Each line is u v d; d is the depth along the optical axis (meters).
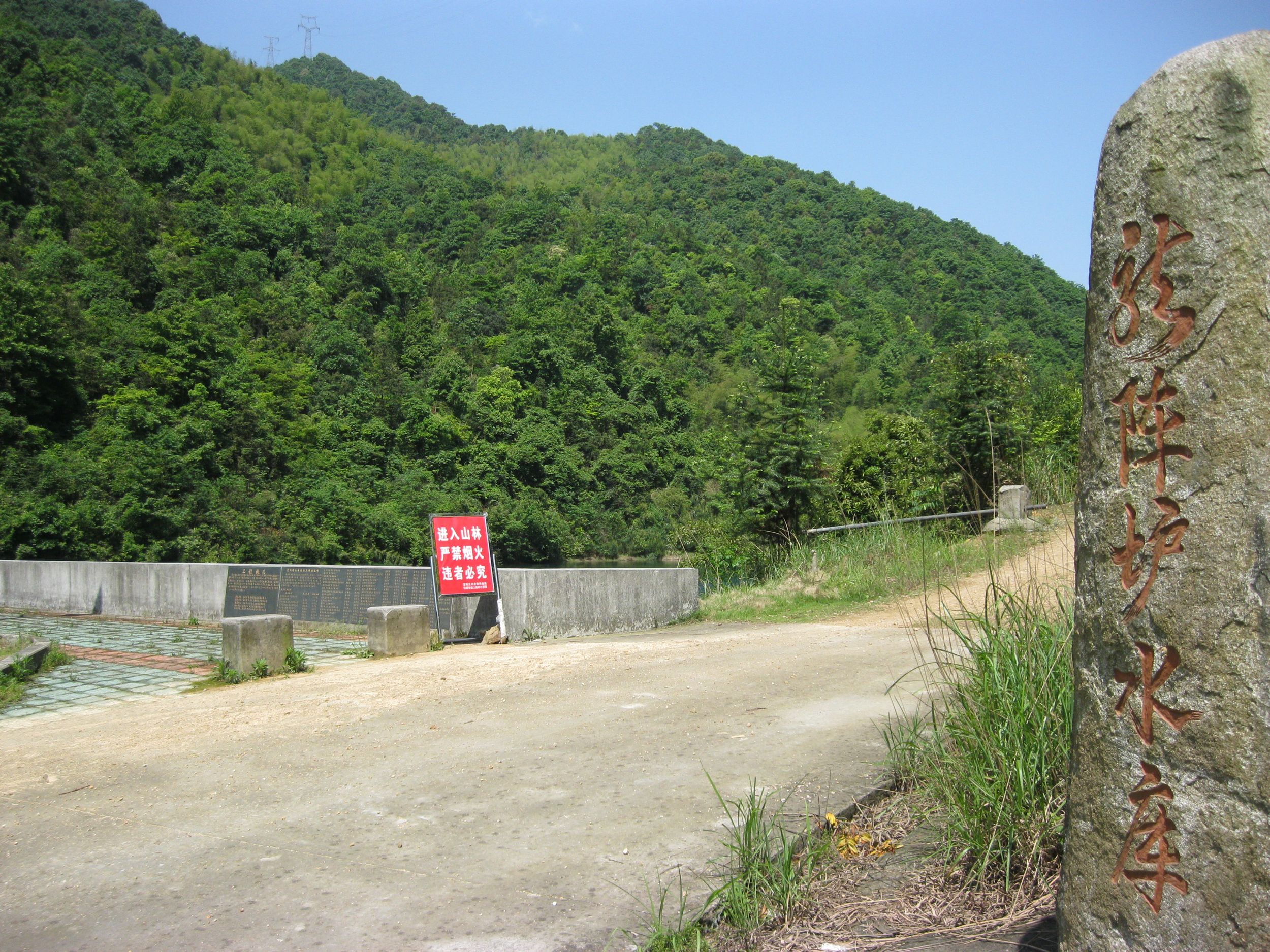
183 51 113.38
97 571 13.23
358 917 3.29
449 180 110.38
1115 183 2.32
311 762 5.07
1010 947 2.89
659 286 91.44
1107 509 2.27
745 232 131.25
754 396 14.80
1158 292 2.20
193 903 3.44
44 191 56.03
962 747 3.80
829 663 7.11
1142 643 2.17
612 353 71.81
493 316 75.50
